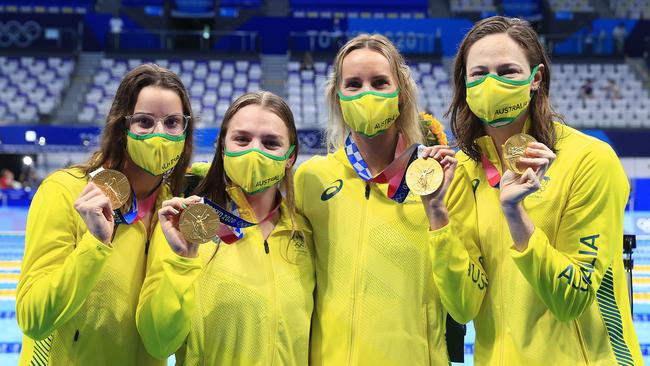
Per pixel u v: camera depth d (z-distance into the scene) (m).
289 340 2.43
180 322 2.25
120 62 17.14
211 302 2.42
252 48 17.53
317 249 2.61
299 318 2.47
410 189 2.33
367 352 2.46
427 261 2.52
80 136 12.34
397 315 2.47
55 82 16.33
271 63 17.42
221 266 2.44
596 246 2.23
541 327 2.30
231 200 2.54
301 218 2.66
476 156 2.50
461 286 2.33
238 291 2.41
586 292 2.19
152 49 17.38
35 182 13.45
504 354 2.34
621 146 12.91
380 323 2.46
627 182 2.35
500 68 2.31
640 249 8.58
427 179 2.32
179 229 2.21
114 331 2.37
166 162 2.39
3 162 15.70
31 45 17.12
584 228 2.26
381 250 2.50
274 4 20.45
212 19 20.12
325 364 2.52
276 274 2.47
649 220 10.39
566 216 2.29
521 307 2.32
